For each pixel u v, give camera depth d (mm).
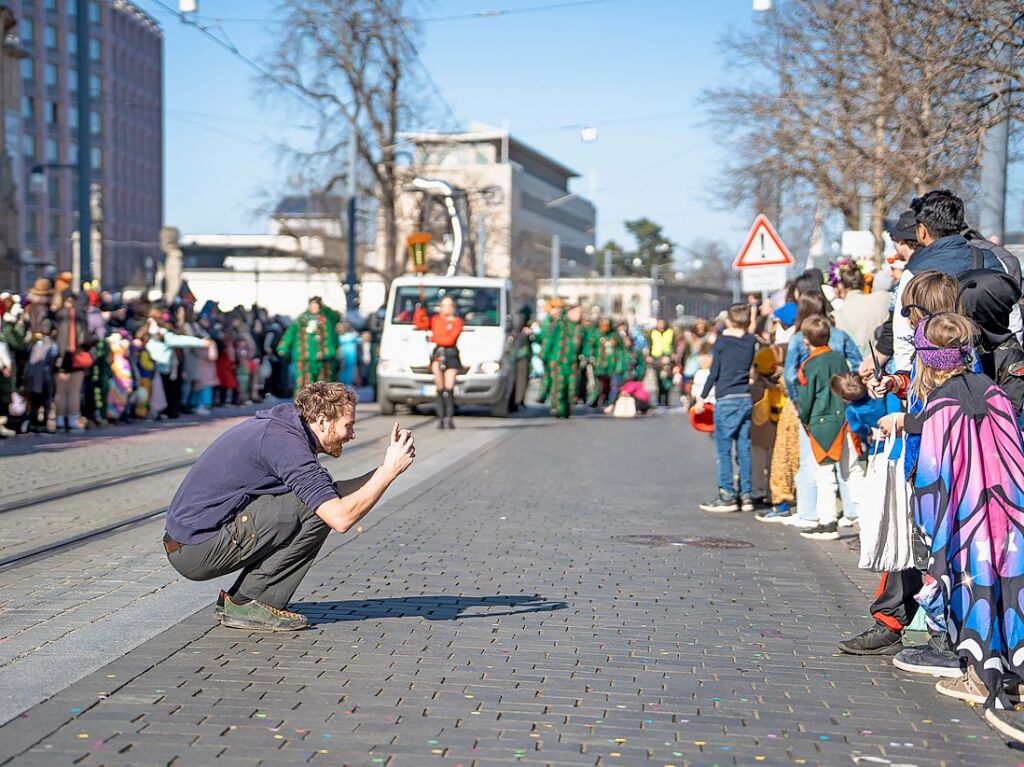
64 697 5180
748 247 17969
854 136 20547
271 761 4469
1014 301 6316
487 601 7355
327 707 5145
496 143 107062
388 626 6652
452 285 24516
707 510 11695
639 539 9852
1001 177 14602
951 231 6906
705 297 125375
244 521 6312
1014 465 5355
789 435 10984
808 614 7211
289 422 6391
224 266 88562
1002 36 14094
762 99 23781
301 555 6445
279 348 23156
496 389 23906
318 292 70188
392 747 4660
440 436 19594
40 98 88500
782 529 10633
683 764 4582
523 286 79062
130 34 99500
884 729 5078
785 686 5688
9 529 9633
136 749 4559
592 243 140875
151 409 20859
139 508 10820
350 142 42719
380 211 47719
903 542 6070
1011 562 5254
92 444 16375
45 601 7141
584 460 16406
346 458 15961
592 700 5367
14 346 17484
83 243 23156
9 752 4488
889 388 6703
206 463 6371
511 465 15492
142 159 102625
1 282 44188
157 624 6559
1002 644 5254
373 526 10156
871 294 10367
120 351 19672
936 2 14602
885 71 16719
